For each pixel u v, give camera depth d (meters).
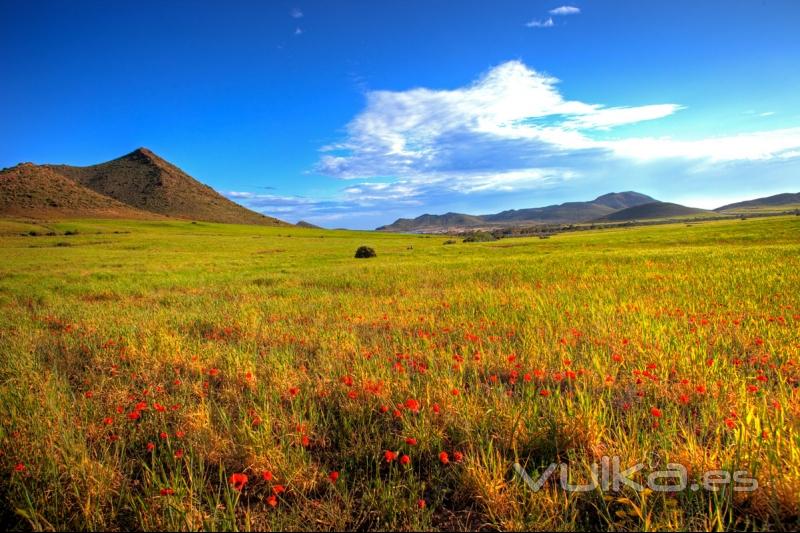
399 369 4.83
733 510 2.57
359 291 13.94
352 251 48.22
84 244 55.62
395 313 9.30
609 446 3.13
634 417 3.38
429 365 5.05
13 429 3.70
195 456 3.43
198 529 2.56
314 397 4.48
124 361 6.10
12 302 12.74
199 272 23.38
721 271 13.38
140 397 4.61
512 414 3.57
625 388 4.30
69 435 3.50
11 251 43.09
